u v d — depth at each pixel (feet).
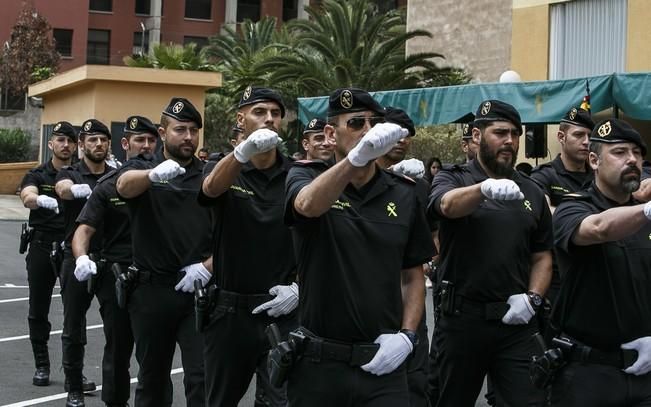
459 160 85.97
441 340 21.91
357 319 16.61
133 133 28.07
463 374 21.70
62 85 115.24
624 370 17.56
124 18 204.44
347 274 16.63
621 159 17.44
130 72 106.63
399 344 16.62
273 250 21.11
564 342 17.97
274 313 21.02
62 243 30.68
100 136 31.19
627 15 63.05
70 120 117.91
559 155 26.91
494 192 18.43
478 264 21.13
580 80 42.91
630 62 62.80
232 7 208.64
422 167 25.49
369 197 16.94
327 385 16.66
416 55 106.63
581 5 66.23
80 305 28.71
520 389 20.94
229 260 21.12
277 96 21.22
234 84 131.64
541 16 68.69
